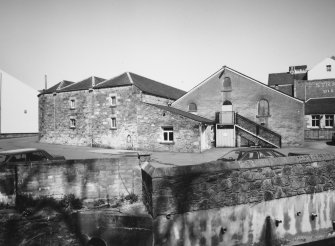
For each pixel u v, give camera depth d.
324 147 23.47
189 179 7.20
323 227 9.04
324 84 37.56
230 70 27.61
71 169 8.88
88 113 28.95
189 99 29.19
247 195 7.91
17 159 11.01
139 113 25.70
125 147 26.55
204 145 24.53
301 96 38.56
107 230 7.47
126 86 26.66
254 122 26.22
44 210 8.30
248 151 11.43
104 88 28.02
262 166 8.11
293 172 8.62
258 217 8.02
